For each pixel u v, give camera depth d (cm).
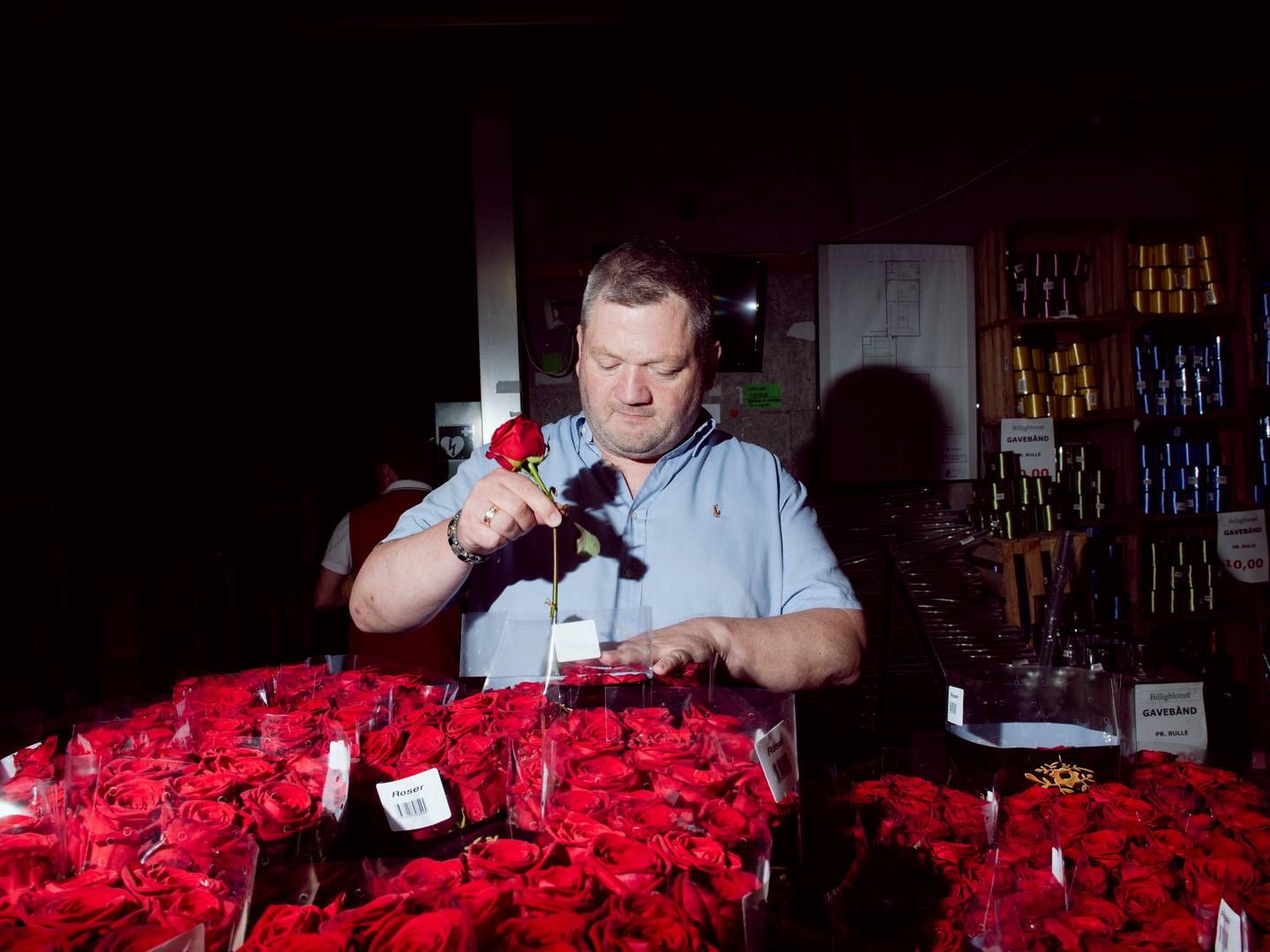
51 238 232
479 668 126
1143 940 68
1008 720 102
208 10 229
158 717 94
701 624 116
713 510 145
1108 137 353
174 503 280
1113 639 237
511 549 141
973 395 342
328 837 72
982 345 341
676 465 144
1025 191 353
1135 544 331
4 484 208
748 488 150
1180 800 94
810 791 88
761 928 54
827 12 334
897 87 348
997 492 309
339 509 419
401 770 77
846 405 338
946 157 350
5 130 213
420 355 427
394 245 423
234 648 274
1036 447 317
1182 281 333
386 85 293
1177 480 332
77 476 236
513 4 242
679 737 73
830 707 271
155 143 283
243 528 322
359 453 423
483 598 142
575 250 341
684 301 128
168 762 77
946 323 341
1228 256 338
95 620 216
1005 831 85
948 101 350
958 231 352
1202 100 347
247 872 59
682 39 340
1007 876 72
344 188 408
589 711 79
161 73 256
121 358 264
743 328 330
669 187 342
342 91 301
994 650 286
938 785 102
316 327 412
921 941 68
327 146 376
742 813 63
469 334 429
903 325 340
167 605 238
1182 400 333
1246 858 80
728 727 74
